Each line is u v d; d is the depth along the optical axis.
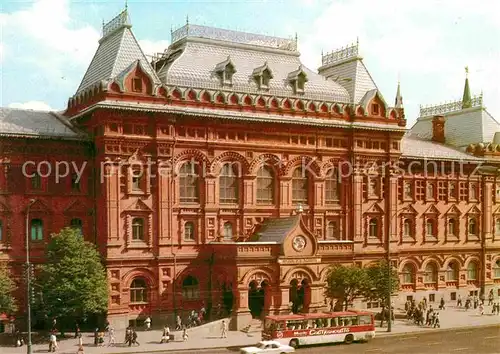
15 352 49.69
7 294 53.53
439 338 58.41
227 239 65.81
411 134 101.06
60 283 53.66
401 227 78.38
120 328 59.28
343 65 78.81
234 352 50.94
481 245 85.44
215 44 69.75
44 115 66.44
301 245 62.66
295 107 68.75
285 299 61.31
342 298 62.84
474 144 88.12
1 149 58.66
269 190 68.31
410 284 79.00
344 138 72.12
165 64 68.75
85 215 62.25
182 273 62.81
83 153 62.25
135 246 60.78
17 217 59.22
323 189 70.75
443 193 82.56
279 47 74.44
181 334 57.03
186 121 63.16
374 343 55.62
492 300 81.44
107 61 65.94
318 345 54.34
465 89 96.75
